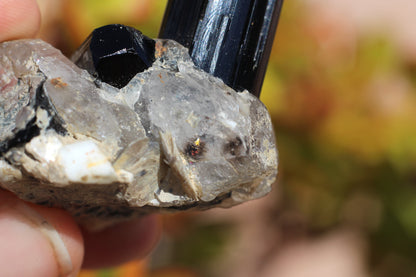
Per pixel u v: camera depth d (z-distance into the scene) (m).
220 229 0.27
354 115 0.23
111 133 0.14
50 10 0.21
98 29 0.15
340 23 0.23
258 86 0.16
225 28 0.15
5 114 0.14
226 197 0.16
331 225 0.26
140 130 0.14
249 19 0.15
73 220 0.16
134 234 0.20
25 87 0.15
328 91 0.23
